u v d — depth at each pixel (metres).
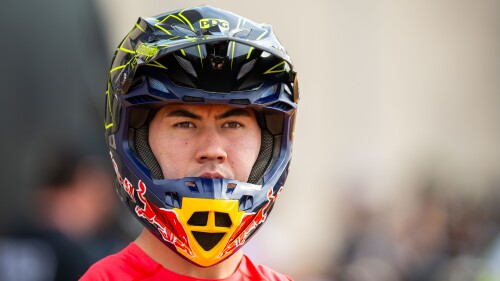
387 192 33.66
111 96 9.04
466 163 38.06
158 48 8.57
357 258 23.44
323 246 30.52
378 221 24.42
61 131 19.22
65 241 14.73
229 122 8.81
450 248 23.22
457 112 38.06
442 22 38.09
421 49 37.28
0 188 18.78
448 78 37.94
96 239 14.98
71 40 20.16
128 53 8.87
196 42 8.52
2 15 19.53
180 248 8.77
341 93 34.97
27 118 19.44
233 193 8.65
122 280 9.04
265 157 9.05
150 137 8.85
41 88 19.66
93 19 20.88
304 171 33.66
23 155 19.00
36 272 14.94
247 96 8.62
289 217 32.41
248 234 8.98
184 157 8.71
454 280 22.42
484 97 38.81
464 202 24.52
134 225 17.20
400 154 35.91
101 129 20.12
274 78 8.80
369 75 35.66
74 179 14.95
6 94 19.19
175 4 29.39
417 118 36.62
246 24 9.01
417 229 23.66
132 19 28.38
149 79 8.59
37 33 19.75
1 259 14.98
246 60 8.66
